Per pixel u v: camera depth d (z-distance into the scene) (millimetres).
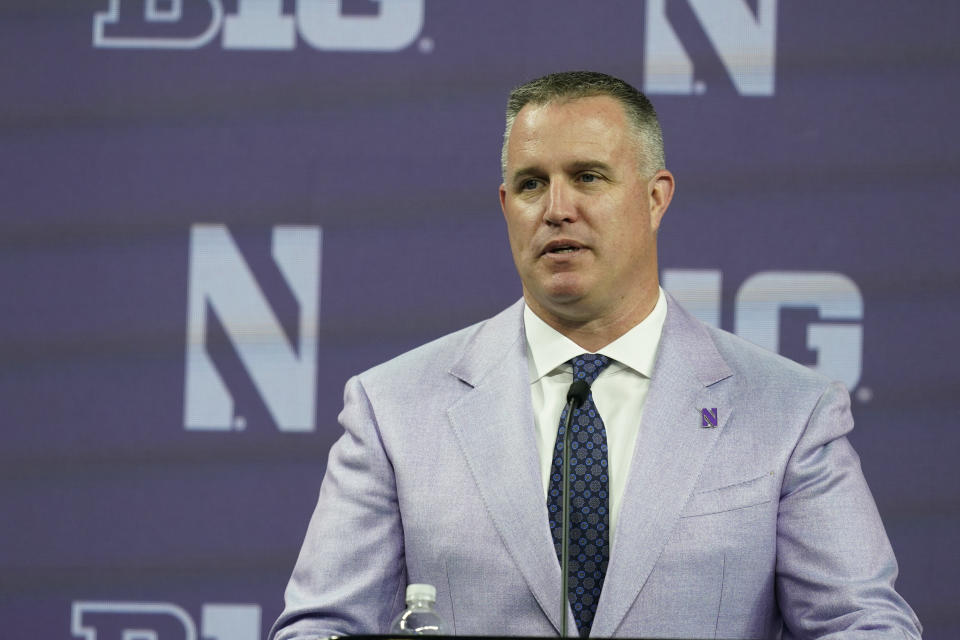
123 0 11906
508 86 11758
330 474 7898
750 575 7223
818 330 11289
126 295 11602
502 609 7258
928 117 11438
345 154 11727
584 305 7695
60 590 11328
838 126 11477
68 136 11766
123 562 11359
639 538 7223
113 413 11492
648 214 7883
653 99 11609
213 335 11562
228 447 11469
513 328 8109
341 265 11617
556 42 11750
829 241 11359
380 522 7645
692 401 7652
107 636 11289
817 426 7562
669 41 11656
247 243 11641
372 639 5785
